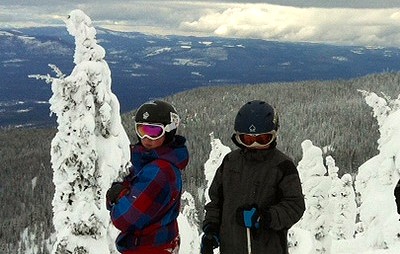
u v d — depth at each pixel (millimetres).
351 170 114688
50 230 112375
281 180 4664
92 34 8961
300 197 4594
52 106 8672
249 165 4793
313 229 18266
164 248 4641
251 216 4469
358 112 182250
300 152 134000
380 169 18641
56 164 8641
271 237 4699
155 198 4445
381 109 21891
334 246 23062
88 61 8852
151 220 4504
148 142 4605
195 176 115375
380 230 18125
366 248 18594
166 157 4559
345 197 32469
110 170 8766
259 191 4676
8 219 116000
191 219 23000
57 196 8648
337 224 32375
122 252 4684
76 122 8586
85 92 8688
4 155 161500
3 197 125500
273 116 4699
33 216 115250
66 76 8750
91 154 8602
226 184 4879
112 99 9031
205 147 148500
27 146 176125
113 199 4746
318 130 158875
